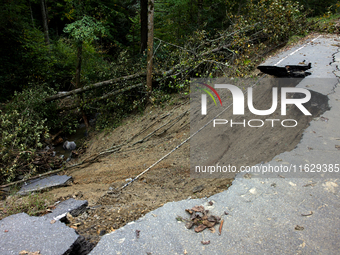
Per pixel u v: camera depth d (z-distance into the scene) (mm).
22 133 7371
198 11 12031
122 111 9578
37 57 11703
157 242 2646
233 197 3320
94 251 2566
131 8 16781
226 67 8031
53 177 6125
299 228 2701
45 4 17328
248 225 2807
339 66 7426
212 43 9516
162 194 4176
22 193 5105
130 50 16375
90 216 3641
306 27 12344
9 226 3023
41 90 9570
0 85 10109
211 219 2906
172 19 12875
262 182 3545
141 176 5238
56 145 8992
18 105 8492
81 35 8914
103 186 5219
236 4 13469
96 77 11289
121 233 2795
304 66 7426
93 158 7180
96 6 10656
